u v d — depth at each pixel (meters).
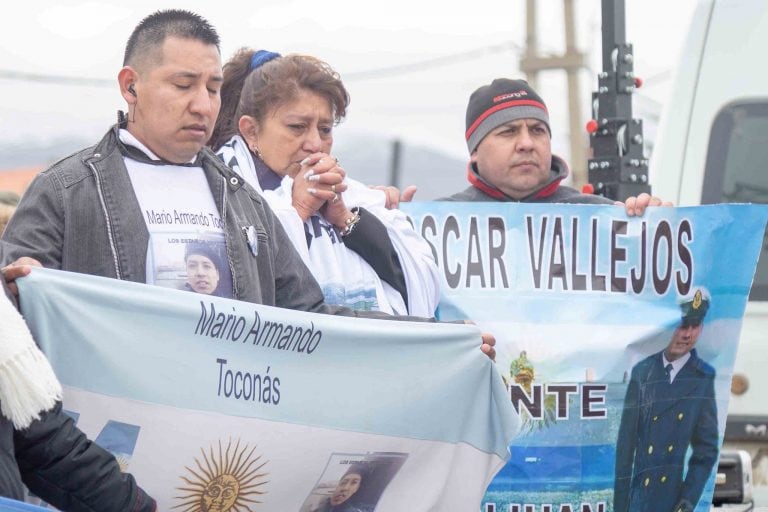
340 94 12.58
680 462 13.13
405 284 12.47
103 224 9.97
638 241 13.09
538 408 12.82
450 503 11.16
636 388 12.98
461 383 11.01
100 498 8.76
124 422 9.43
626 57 19.00
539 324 12.94
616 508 12.87
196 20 10.35
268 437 9.98
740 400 17.17
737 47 18.41
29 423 8.31
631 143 18.91
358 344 10.45
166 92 10.16
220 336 9.73
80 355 9.25
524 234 13.05
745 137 18.27
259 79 12.45
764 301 17.34
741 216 13.08
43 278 9.16
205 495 9.78
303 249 11.81
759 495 16.97
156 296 9.51
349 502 10.66
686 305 13.09
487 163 14.27
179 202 10.31
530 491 12.75
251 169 12.39
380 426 10.57
